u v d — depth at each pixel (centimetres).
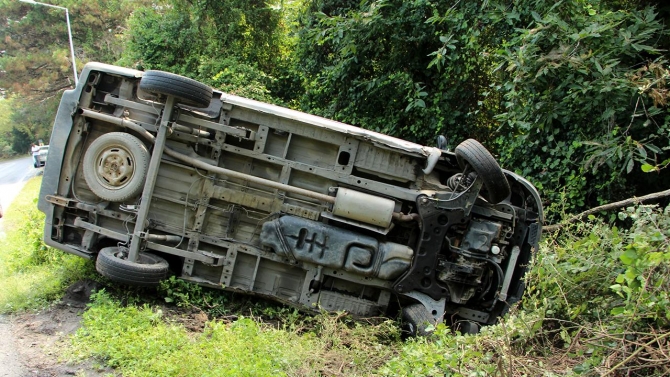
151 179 559
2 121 4912
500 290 572
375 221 569
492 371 407
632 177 741
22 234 795
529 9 779
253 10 1641
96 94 595
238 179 589
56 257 665
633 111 694
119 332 465
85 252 592
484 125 1035
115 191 578
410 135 1085
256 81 1398
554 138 781
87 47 3628
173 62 1716
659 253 371
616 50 676
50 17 3531
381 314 595
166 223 594
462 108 1026
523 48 700
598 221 617
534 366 430
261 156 585
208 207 591
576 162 753
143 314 503
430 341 511
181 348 448
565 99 706
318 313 590
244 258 600
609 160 667
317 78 1229
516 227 586
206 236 591
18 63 3528
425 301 568
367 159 589
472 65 984
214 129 577
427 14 1005
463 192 559
